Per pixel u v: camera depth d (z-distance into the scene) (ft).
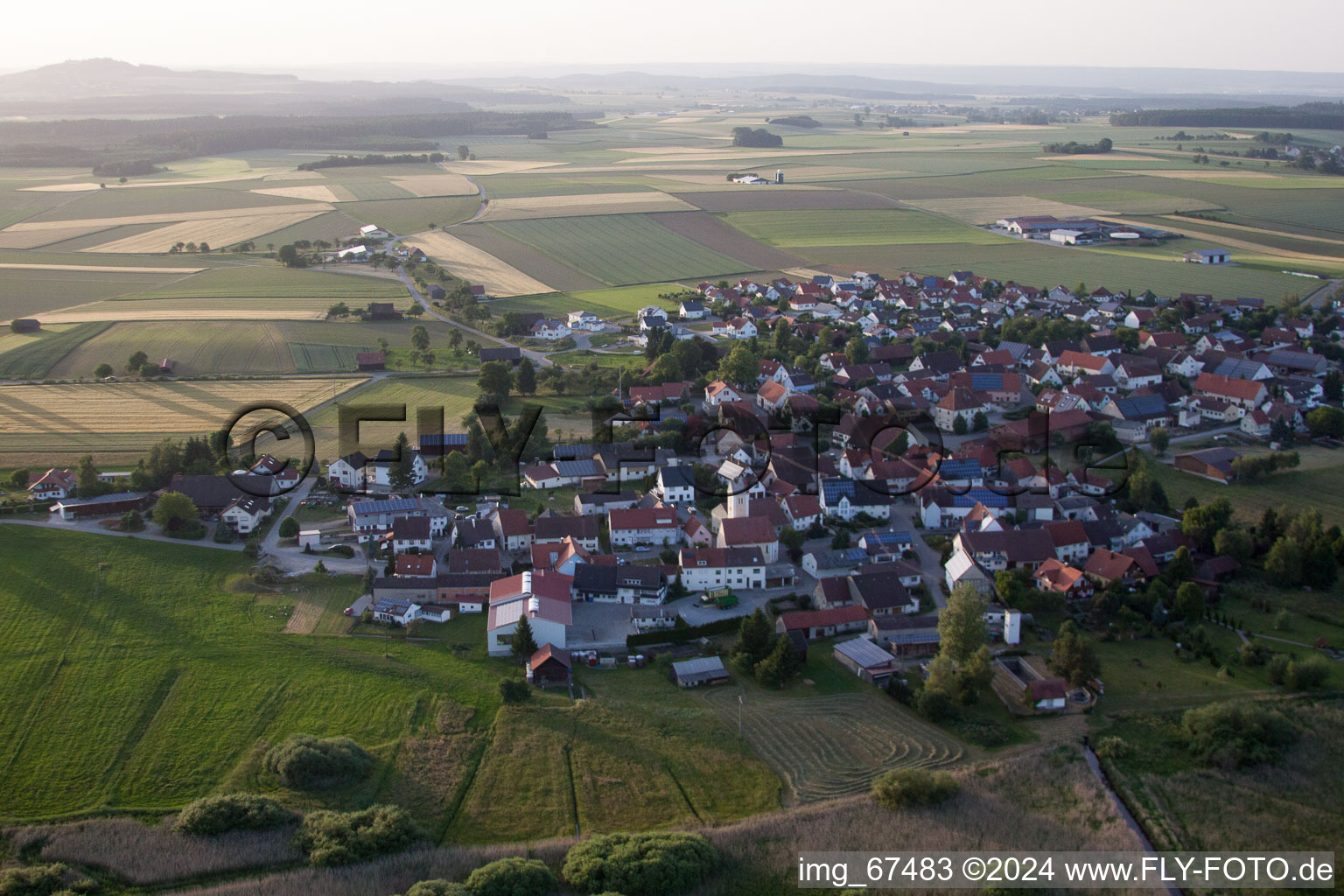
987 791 371.15
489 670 454.40
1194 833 352.49
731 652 473.26
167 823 348.59
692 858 332.60
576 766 384.68
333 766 370.32
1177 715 415.03
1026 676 449.06
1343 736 396.37
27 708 408.46
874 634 489.26
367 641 475.31
